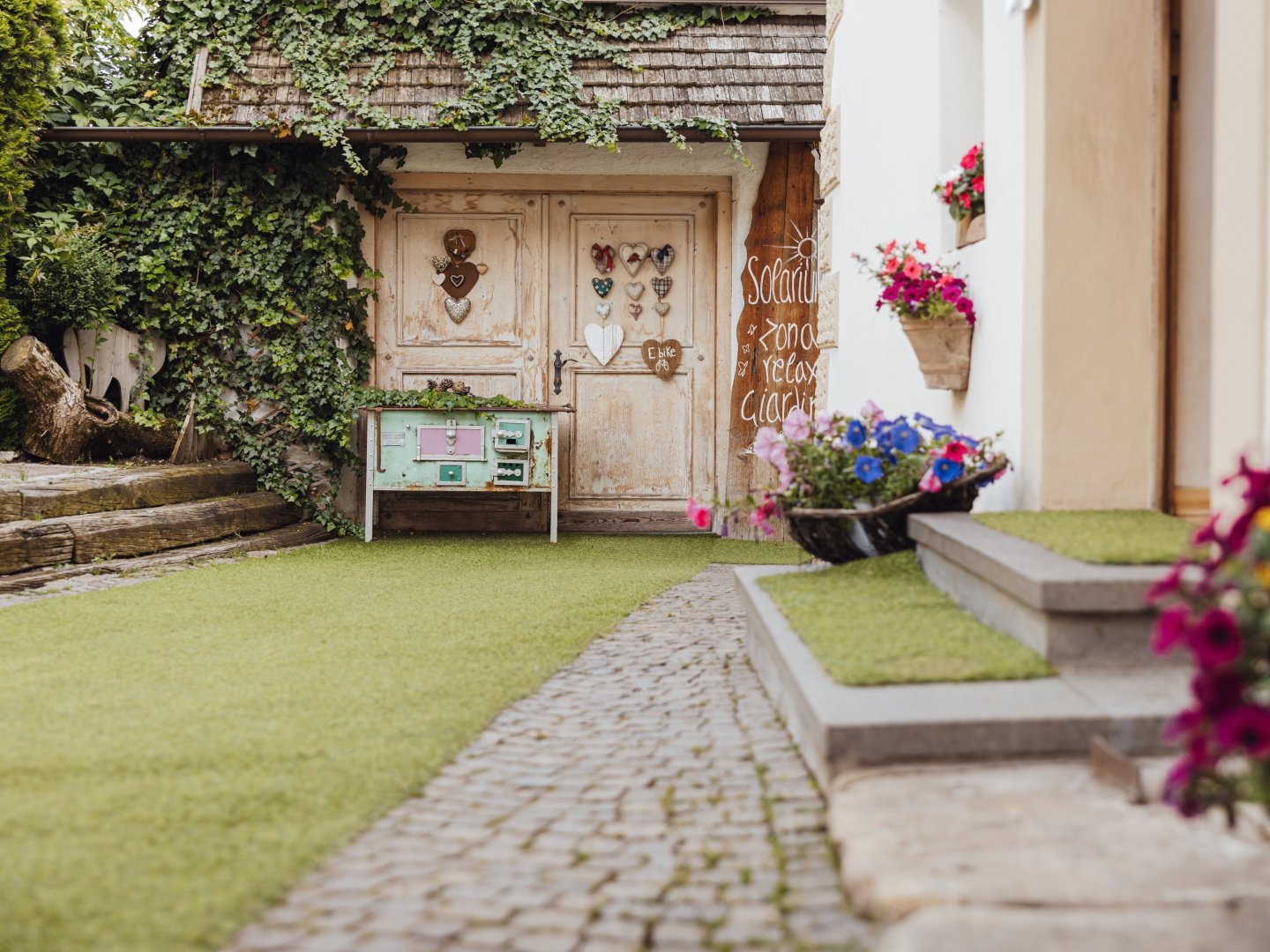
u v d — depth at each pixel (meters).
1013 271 4.41
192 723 3.59
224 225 9.40
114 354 9.17
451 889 2.37
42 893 2.28
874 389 6.48
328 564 7.68
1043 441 4.16
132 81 9.52
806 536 4.64
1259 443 2.79
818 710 2.76
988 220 4.71
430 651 4.77
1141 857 2.21
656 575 7.34
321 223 9.52
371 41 9.45
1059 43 4.14
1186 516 4.14
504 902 2.31
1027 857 2.22
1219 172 2.97
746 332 9.73
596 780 3.09
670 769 3.17
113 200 9.33
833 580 4.26
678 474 10.16
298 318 9.48
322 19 9.45
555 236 10.08
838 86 7.46
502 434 9.00
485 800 2.93
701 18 9.67
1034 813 2.42
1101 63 4.14
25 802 2.83
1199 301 4.16
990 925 1.95
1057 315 4.16
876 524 4.47
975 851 2.25
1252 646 1.86
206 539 8.12
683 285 10.15
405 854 2.56
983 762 2.69
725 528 9.88
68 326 9.01
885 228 6.32
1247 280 2.87
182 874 2.39
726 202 10.02
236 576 6.95
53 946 2.05
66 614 5.57
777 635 3.61
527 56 9.38
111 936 2.10
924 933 1.93
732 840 2.64
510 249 10.07
